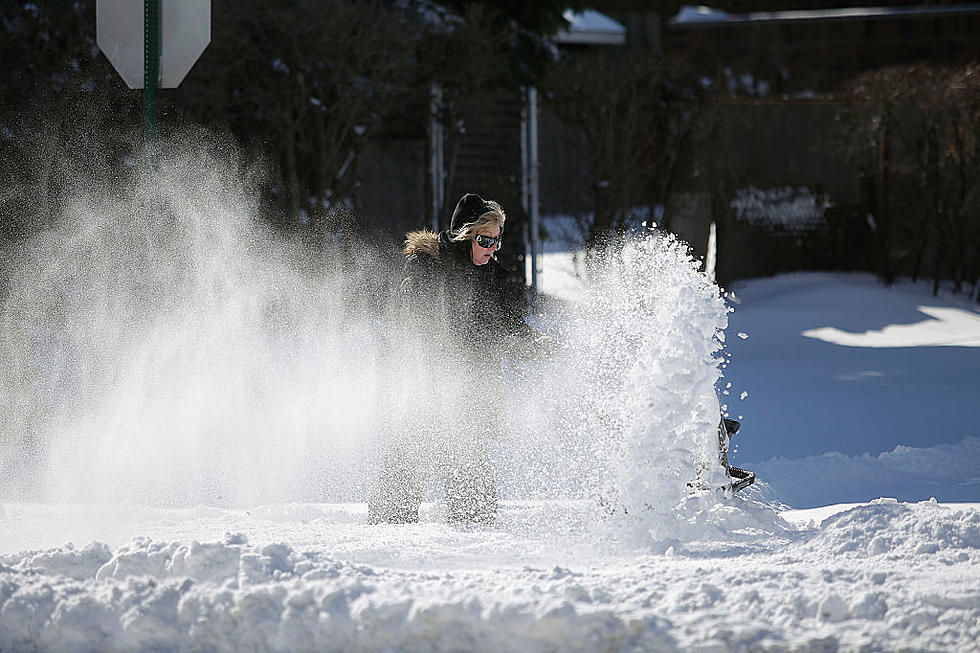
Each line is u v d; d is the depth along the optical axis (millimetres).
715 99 60594
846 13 89875
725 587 13352
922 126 64438
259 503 23938
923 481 26625
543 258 62594
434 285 21344
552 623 12242
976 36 84125
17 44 45250
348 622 12688
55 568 14570
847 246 65750
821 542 16391
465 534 18312
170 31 26734
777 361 46812
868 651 11859
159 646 13055
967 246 64938
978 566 14289
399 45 52750
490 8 58594
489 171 60281
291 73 50531
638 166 61562
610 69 61062
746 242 62562
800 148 64188
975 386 40875
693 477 18953
